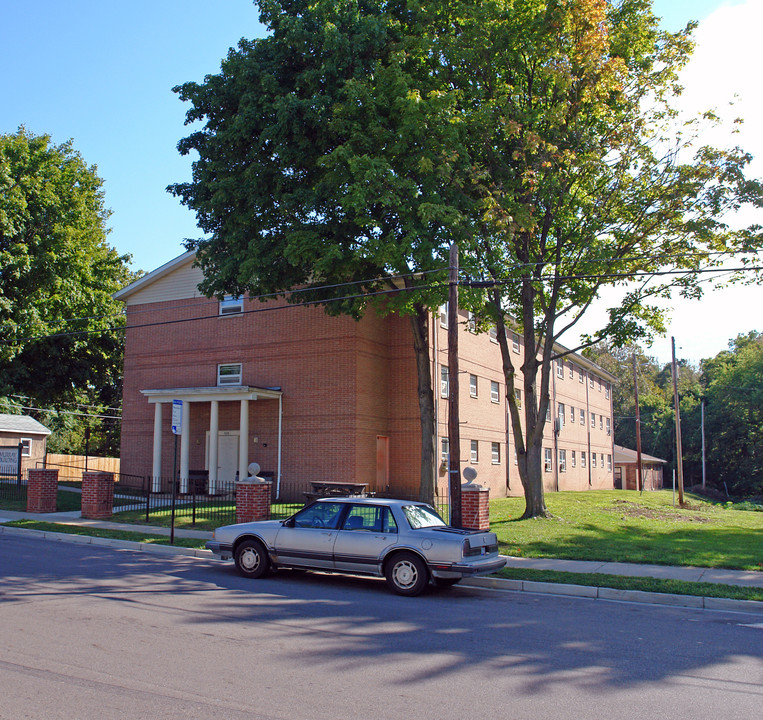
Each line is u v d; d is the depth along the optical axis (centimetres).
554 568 1302
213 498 2538
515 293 2297
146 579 1154
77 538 1694
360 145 1773
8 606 903
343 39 1761
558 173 1900
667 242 1978
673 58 1981
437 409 2784
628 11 1975
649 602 1085
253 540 1205
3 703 539
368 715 535
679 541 1653
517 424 2153
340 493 2267
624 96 1969
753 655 754
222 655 693
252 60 1870
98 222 3716
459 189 1822
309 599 1017
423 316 2295
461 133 1838
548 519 2012
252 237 1948
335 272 1884
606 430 5616
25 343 3030
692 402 7238
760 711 566
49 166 3150
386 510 1129
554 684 629
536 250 2167
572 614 970
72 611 880
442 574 1056
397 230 1858
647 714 555
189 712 529
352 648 737
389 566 1091
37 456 4100
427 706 560
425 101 1773
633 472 6019
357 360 2577
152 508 2203
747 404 6400
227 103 1975
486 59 1892
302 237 1773
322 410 2588
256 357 2747
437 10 1888
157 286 3028
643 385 8088
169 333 2967
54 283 3039
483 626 869
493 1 1805
